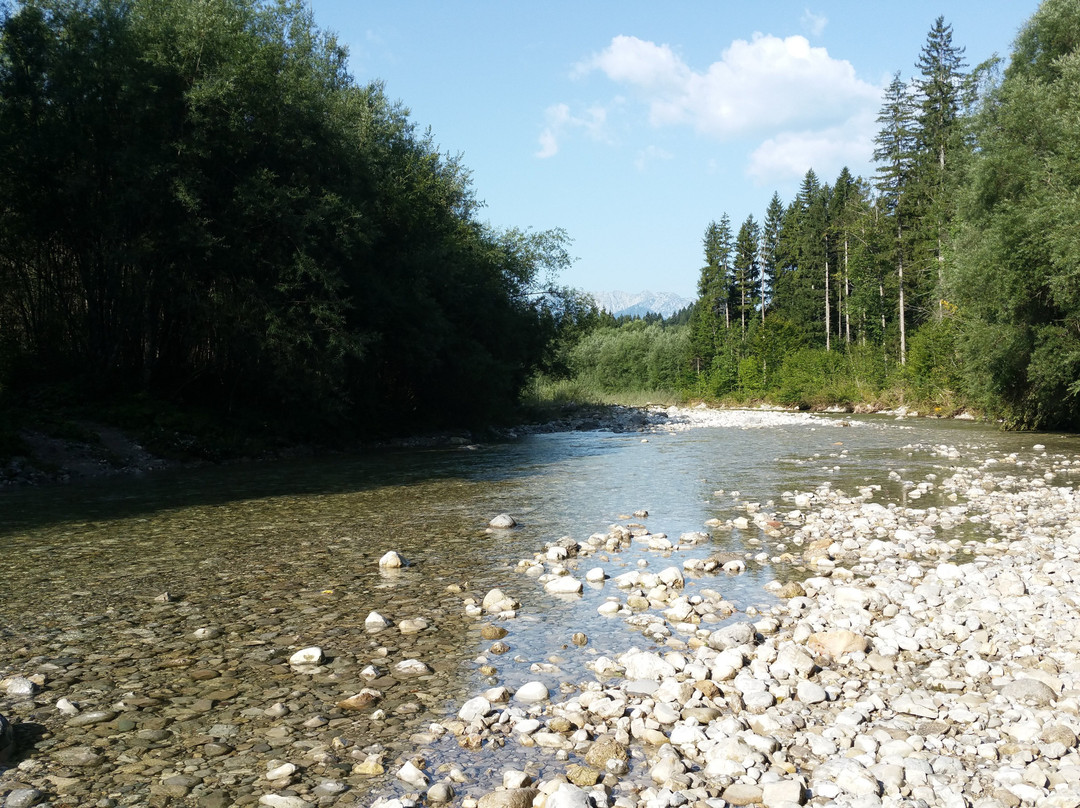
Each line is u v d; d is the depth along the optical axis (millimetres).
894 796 3998
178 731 4930
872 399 51344
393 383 31797
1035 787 4031
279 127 23312
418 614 7504
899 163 57688
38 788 4184
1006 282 23938
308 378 23719
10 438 18359
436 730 4902
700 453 24422
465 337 33406
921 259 51469
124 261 21000
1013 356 26344
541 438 33344
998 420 33219
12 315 23250
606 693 5418
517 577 8961
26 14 21062
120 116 21953
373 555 10141
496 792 4027
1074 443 25375
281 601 7965
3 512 13711
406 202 29875
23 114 21109
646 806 3967
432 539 11172
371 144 28906
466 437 32719
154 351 23781
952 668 5879
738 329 81875
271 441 24609
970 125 28078
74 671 5992
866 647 6262
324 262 23828
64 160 21312
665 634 6805
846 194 78750
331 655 6355
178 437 21953
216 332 23094
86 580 8852
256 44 23359
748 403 65375
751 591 8227
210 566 9531
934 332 45094
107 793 4141
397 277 28500
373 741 4789
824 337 76938
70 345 23828
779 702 5344
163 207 21594
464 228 38531
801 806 3908
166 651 6453
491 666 6078
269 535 11516
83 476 18672
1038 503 13547
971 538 10727
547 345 42625
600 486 16875
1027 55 28234
